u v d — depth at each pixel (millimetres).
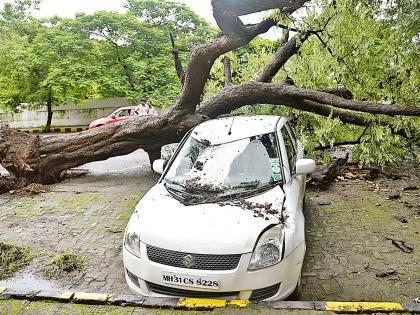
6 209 6656
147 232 3418
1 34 21250
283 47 8070
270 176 4086
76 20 21406
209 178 4133
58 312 3252
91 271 4406
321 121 7887
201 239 3199
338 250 4629
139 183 8242
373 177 7855
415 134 7625
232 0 5566
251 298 3172
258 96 7457
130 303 3285
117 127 8172
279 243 3232
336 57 7348
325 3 6848
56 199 7160
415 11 5344
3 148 7992
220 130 4809
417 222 5414
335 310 3105
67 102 24328
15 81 21156
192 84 7191
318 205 6273
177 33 23359
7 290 3572
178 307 3164
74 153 8273
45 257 4777
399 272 4062
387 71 7387
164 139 8156
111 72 21062
